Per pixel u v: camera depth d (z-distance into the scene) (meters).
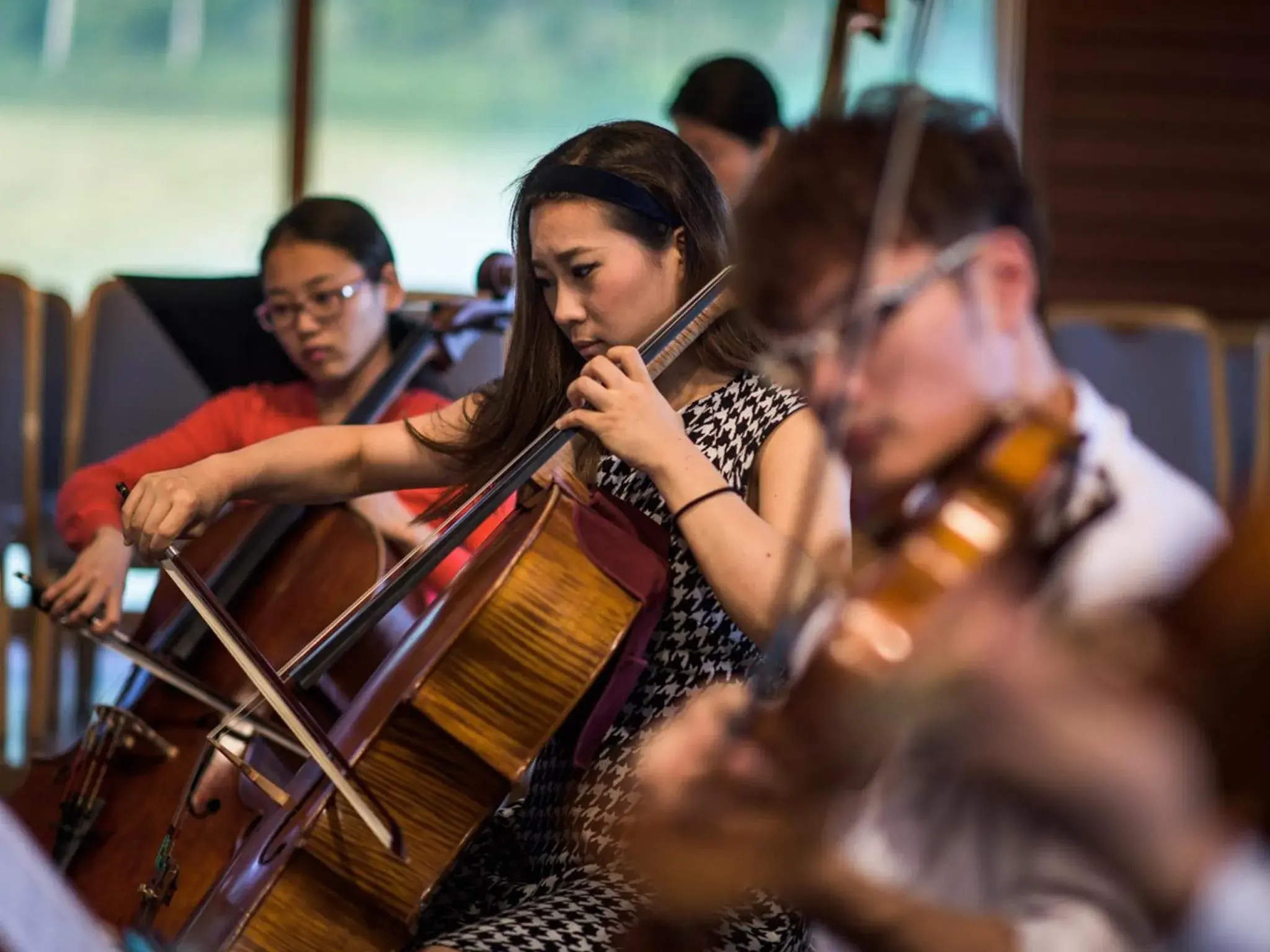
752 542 3.45
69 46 11.38
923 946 1.89
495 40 11.65
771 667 2.44
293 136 11.52
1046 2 11.10
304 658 4.23
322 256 5.53
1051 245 2.37
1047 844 1.91
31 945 2.20
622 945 3.27
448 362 5.76
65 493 5.64
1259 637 1.53
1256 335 9.59
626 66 11.70
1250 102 11.16
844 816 2.02
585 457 4.18
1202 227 11.21
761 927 3.43
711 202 4.07
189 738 4.77
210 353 6.03
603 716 3.64
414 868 3.52
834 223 2.21
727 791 1.96
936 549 1.90
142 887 4.15
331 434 4.38
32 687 8.02
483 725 3.54
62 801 4.60
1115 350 8.45
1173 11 11.10
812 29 11.65
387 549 5.22
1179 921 1.63
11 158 11.43
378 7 11.56
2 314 8.01
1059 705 1.65
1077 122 11.19
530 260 4.20
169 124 11.51
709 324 3.96
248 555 5.15
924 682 1.77
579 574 3.62
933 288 2.18
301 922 3.46
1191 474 8.41
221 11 11.44
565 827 3.78
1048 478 1.97
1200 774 1.58
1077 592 1.95
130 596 10.51
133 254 11.55
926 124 2.28
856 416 2.21
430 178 11.71
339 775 3.46
